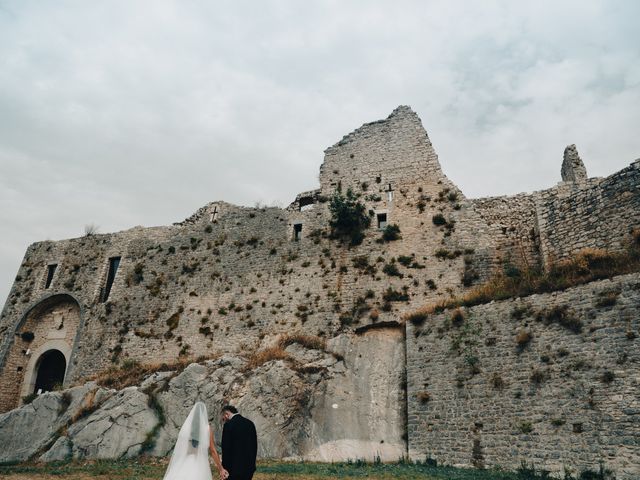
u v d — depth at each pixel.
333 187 33.31
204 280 34.16
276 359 25.83
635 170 21.61
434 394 21.03
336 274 30.09
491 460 18.27
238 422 9.30
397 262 28.91
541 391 18.02
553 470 16.56
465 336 21.22
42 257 42.06
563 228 24.16
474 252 27.56
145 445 23.44
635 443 15.28
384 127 33.81
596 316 17.73
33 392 37.38
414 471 17.69
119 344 34.06
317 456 21.56
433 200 30.03
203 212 37.62
